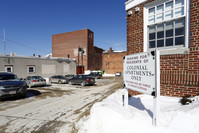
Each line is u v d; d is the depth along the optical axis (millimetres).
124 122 2449
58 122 3576
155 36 4734
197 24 3574
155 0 4555
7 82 6410
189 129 2105
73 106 5207
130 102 4352
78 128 3016
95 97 6848
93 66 39250
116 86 11820
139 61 2973
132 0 5445
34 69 18156
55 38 41750
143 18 5000
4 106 5340
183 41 3988
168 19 4285
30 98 6844
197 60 3553
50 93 8266
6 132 3062
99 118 2797
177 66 3941
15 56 15977
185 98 3463
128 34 5691
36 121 3691
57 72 21938
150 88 2559
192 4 3689
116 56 35781
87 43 36000
